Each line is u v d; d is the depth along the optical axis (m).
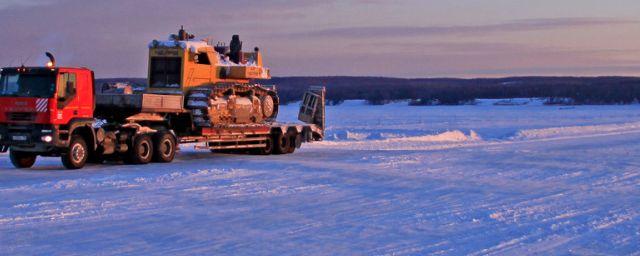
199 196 26.78
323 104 50.09
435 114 176.50
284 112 122.50
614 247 19.33
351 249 18.64
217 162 38.66
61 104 34.00
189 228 21.00
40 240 19.09
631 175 35.81
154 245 18.77
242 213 23.53
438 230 21.19
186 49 42.00
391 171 35.53
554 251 18.78
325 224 21.89
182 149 48.88
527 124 110.94
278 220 22.41
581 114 170.38
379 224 22.00
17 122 34.09
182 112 40.38
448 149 51.03
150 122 39.38
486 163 40.31
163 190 27.92
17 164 35.72
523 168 38.19
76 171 33.94
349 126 101.31
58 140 33.97
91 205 24.28
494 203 26.30
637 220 23.22
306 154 45.72
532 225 22.09
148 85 42.72
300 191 28.53
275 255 17.92
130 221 21.86
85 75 35.09
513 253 18.44
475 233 20.80
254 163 37.88
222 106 42.03
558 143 60.50
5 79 34.62
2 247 18.27
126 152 37.38
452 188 30.08
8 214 22.44
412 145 56.16
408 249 18.70
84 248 18.28
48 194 26.45
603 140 65.00
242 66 44.53
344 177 32.81
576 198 27.86
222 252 18.16
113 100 37.56
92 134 35.56
